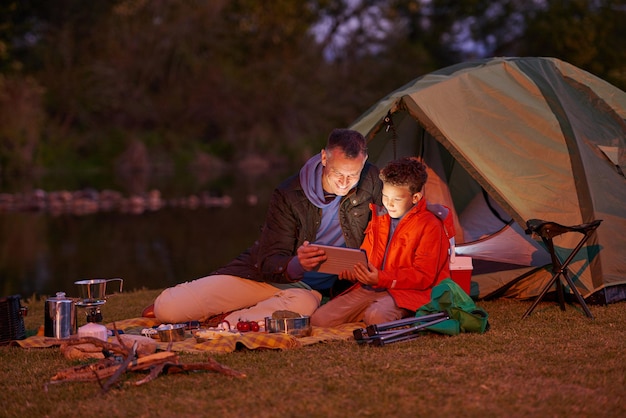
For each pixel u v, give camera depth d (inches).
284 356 191.6
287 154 1731.1
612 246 255.3
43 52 1610.5
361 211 230.5
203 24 1765.5
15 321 219.8
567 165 261.1
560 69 295.3
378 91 1907.0
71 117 1609.3
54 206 938.1
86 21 1670.8
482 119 265.6
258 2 1780.3
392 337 201.8
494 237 280.8
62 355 204.2
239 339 199.5
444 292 217.2
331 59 1947.6
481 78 277.1
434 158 305.6
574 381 165.5
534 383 164.2
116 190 1136.2
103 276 459.8
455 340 203.8
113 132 1622.8
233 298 236.5
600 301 250.2
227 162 1696.6
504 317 239.6
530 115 269.1
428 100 264.5
